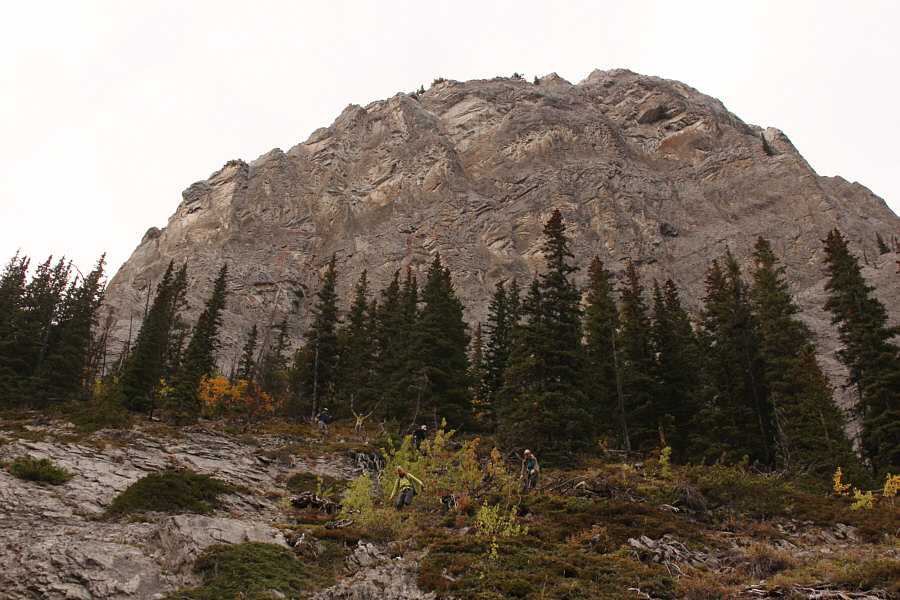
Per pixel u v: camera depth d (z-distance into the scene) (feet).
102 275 155.84
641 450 109.09
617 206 431.84
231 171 508.53
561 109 574.97
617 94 612.29
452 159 506.89
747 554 41.63
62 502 44.45
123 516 43.16
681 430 115.85
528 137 530.68
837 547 46.14
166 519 39.91
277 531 42.98
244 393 147.84
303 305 382.83
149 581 32.27
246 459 73.51
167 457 65.72
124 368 143.54
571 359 102.17
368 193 501.15
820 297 290.56
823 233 380.37
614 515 51.37
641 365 121.60
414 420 119.65
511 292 161.68
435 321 140.36
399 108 590.14
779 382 107.96
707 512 54.19
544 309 108.88
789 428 97.04
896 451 91.71
